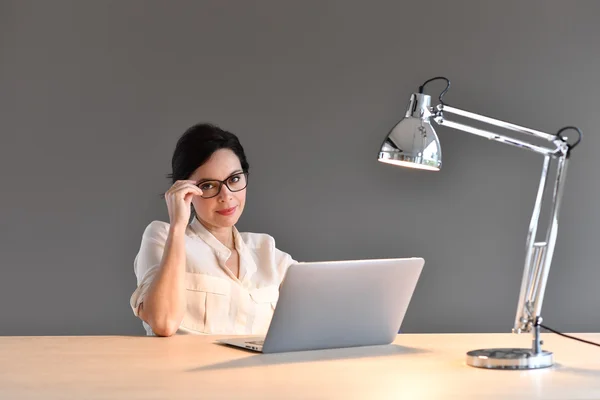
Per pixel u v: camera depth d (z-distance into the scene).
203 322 2.38
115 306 3.32
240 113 3.40
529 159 3.51
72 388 1.23
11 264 3.28
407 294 1.74
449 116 3.49
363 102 3.45
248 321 2.45
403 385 1.26
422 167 1.83
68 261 3.31
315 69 3.44
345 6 3.46
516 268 3.50
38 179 3.30
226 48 3.40
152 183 3.35
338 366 1.45
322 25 3.44
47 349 1.66
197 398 1.16
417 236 3.47
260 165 3.41
